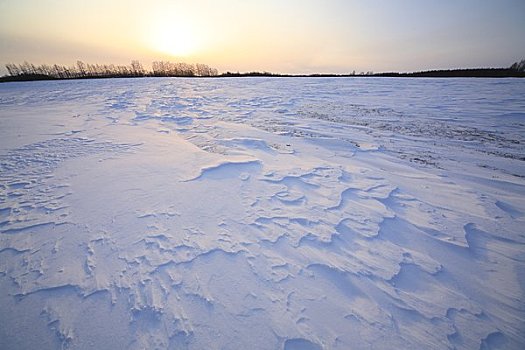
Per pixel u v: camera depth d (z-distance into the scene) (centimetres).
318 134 637
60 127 669
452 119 803
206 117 827
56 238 227
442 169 421
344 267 206
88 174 358
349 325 160
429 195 325
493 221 269
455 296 185
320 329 157
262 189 328
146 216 259
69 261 201
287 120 799
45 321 157
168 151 457
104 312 162
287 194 318
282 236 238
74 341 147
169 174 358
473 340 155
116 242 221
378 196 318
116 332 151
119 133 596
